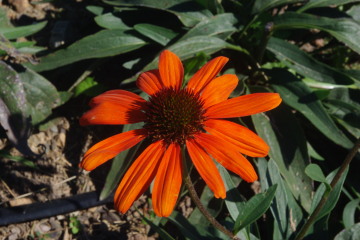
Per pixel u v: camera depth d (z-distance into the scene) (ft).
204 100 1.00
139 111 0.98
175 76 1.01
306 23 1.41
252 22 1.48
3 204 1.41
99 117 0.95
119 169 1.33
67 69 1.64
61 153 1.52
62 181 1.47
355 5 1.56
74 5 1.85
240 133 0.94
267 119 1.40
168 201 0.86
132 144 0.93
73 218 1.41
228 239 1.19
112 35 1.53
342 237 1.17
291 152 1.36
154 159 0.92
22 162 1.43
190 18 1.50
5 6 1.83
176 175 0.89
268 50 1.47
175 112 0.95
